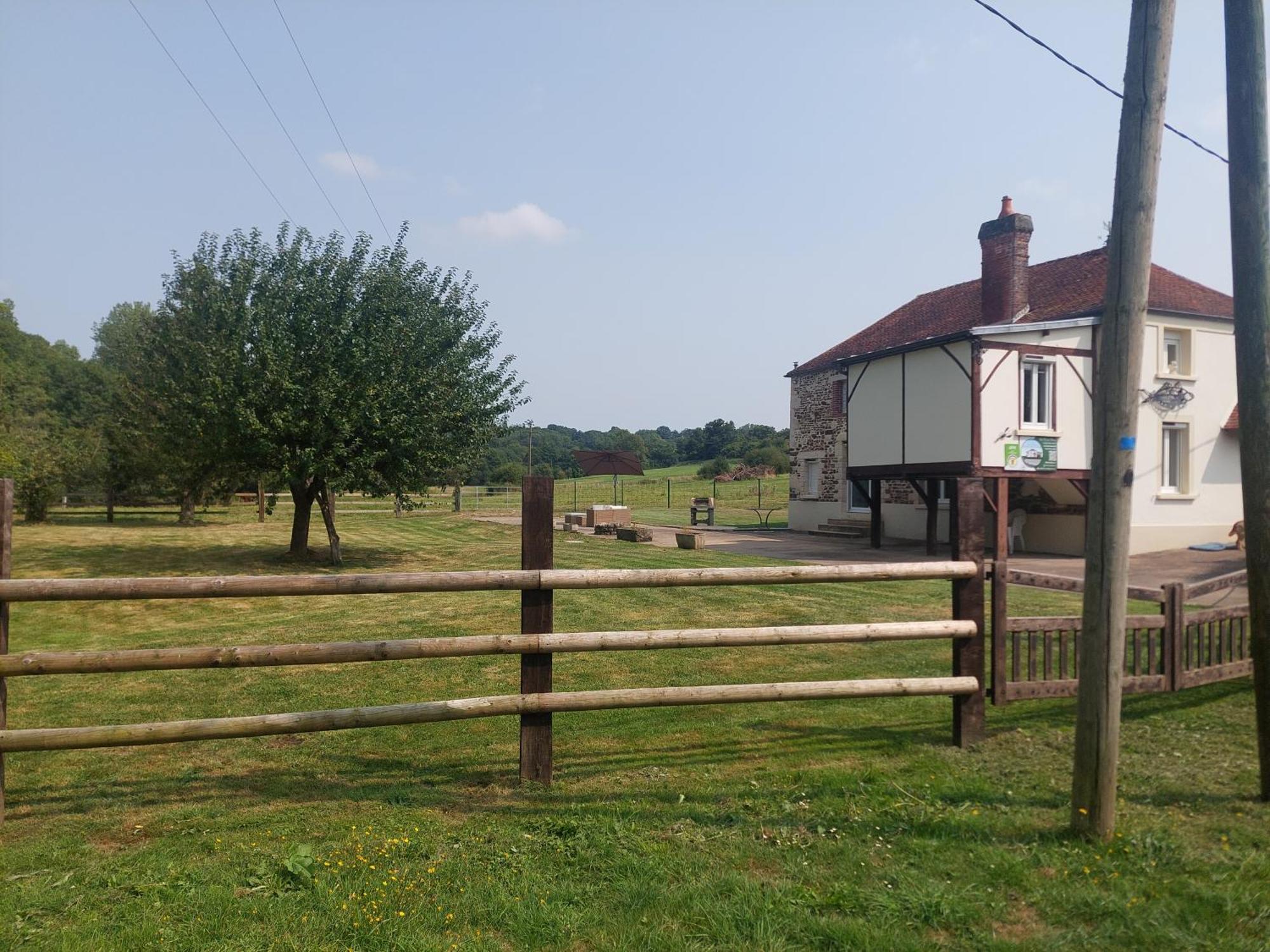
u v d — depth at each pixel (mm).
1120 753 4895
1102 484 3750
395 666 7590
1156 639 5883
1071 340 16797
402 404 16891
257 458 16656
